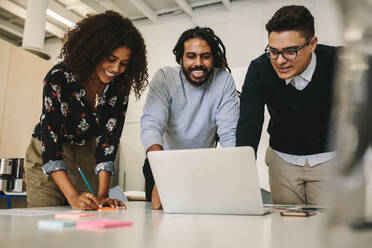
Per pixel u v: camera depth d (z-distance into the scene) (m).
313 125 1.30
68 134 1.22
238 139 1.27
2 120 2.68
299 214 0.72
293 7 1.13
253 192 0.75
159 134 1.29
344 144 0.21
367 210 0.21
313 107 1.25
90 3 3.93
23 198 2.36
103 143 1.25
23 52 2.90
